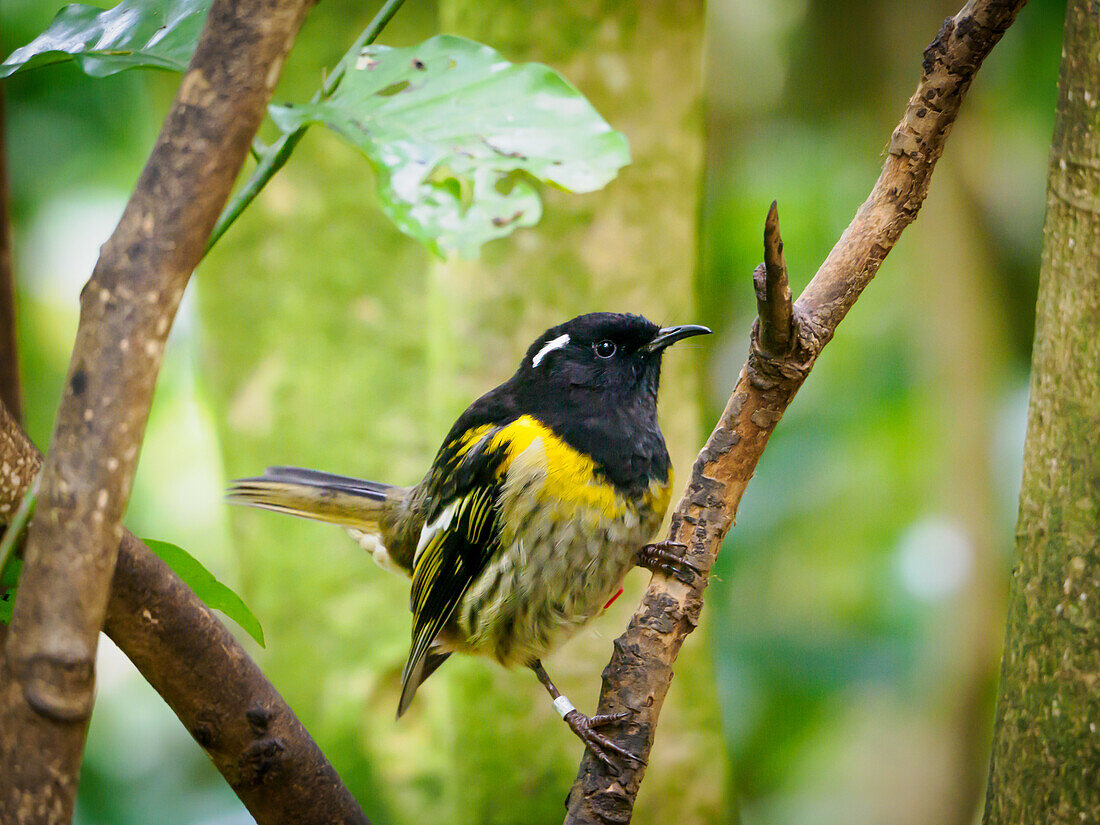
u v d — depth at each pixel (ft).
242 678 14.83
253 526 37.09
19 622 9.98
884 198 17.37
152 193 10.11
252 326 37.04
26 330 45.11
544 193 31.01
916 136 17.02
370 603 36.19
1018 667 15.42
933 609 43.98
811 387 47.44
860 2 44.96
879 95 46.06
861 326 48.08
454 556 26.30
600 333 25.48
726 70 48.06
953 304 43.57
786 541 46.37
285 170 36.76
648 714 17.62
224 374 37.40
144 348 10.03
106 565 10.05
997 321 43.68
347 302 36.52
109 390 9.95
